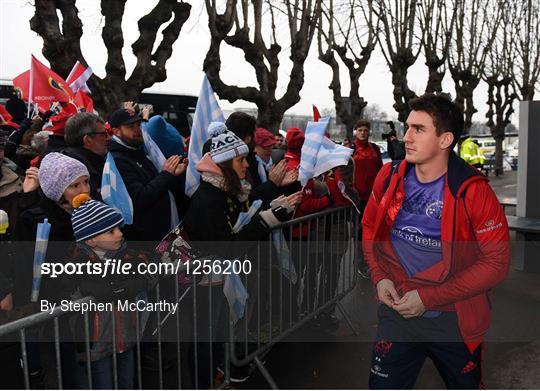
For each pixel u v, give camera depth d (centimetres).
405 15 1119
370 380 221
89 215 218
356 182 530
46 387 313
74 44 522
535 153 571
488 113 2220
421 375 327
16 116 724
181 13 635
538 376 322
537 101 562
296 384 317
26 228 269
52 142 356
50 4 509
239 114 321
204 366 276
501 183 1811
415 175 205
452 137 195
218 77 738
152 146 320
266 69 809
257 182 364
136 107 322
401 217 208
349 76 1170
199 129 302
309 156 336
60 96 492
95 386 237
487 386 310
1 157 296
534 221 564
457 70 1480
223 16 718
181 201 327
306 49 852
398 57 1148
